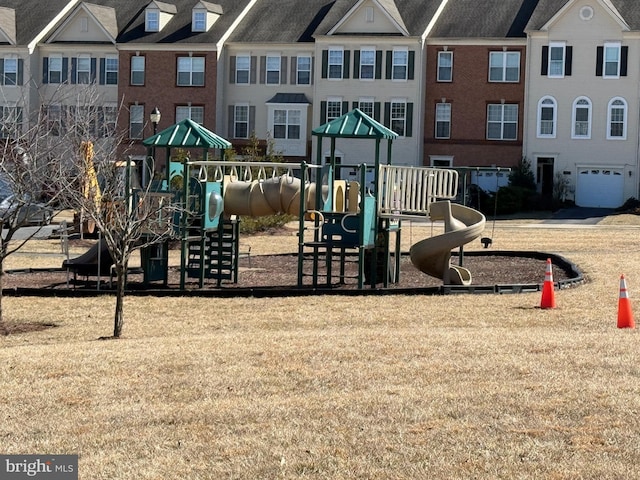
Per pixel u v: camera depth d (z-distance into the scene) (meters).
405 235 41.78
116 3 72.12
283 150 66.31
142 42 67.50
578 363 13.90
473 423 11.12
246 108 67.38
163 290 25.00
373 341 16.27
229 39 67.44
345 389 12.94
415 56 63.69
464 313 20.58
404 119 64.12
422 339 16.36
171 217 25.47
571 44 61.56
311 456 10.23
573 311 20.31
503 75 63.28
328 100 65.12
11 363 15.45
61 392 13.36
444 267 24.94
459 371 13.66
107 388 13.50
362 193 24.59
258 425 11.42
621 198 61.28
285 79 66.75
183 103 67.19
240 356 15.30
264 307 22.52
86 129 35.53
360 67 64.62
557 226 48.03
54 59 69.38
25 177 29.41
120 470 10.11
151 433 11.32
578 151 61.75
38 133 29.25
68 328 20.78
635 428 10.70
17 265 31.36
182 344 16.94
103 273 26.67
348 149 65.38
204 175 26.22
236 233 27.14
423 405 11.91
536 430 10.75
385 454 10.18
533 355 14.62
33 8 72.00
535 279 26.77
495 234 42.50
